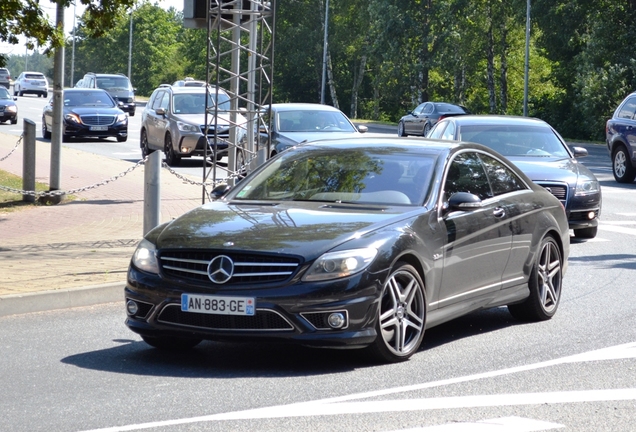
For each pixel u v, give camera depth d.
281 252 7.49
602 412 6.39
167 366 7.79
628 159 27.23
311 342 7.43
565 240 10.38
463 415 6.27
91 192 21.75
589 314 10.24
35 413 6.34
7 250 13.33
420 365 7.83
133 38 140.25
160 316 7.79
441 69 79.62
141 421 6.14
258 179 9.19
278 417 6.22
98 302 10.58
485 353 8.32
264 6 16.98
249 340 7.50
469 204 8.48
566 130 65.44
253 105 17.78
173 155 30.50
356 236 7.70
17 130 47.44
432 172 8.77
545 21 65.19
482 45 79.19
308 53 97.50
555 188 15.83
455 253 8.55
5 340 8.77
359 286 7.50
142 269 7.93
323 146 9.45
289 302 7.40
